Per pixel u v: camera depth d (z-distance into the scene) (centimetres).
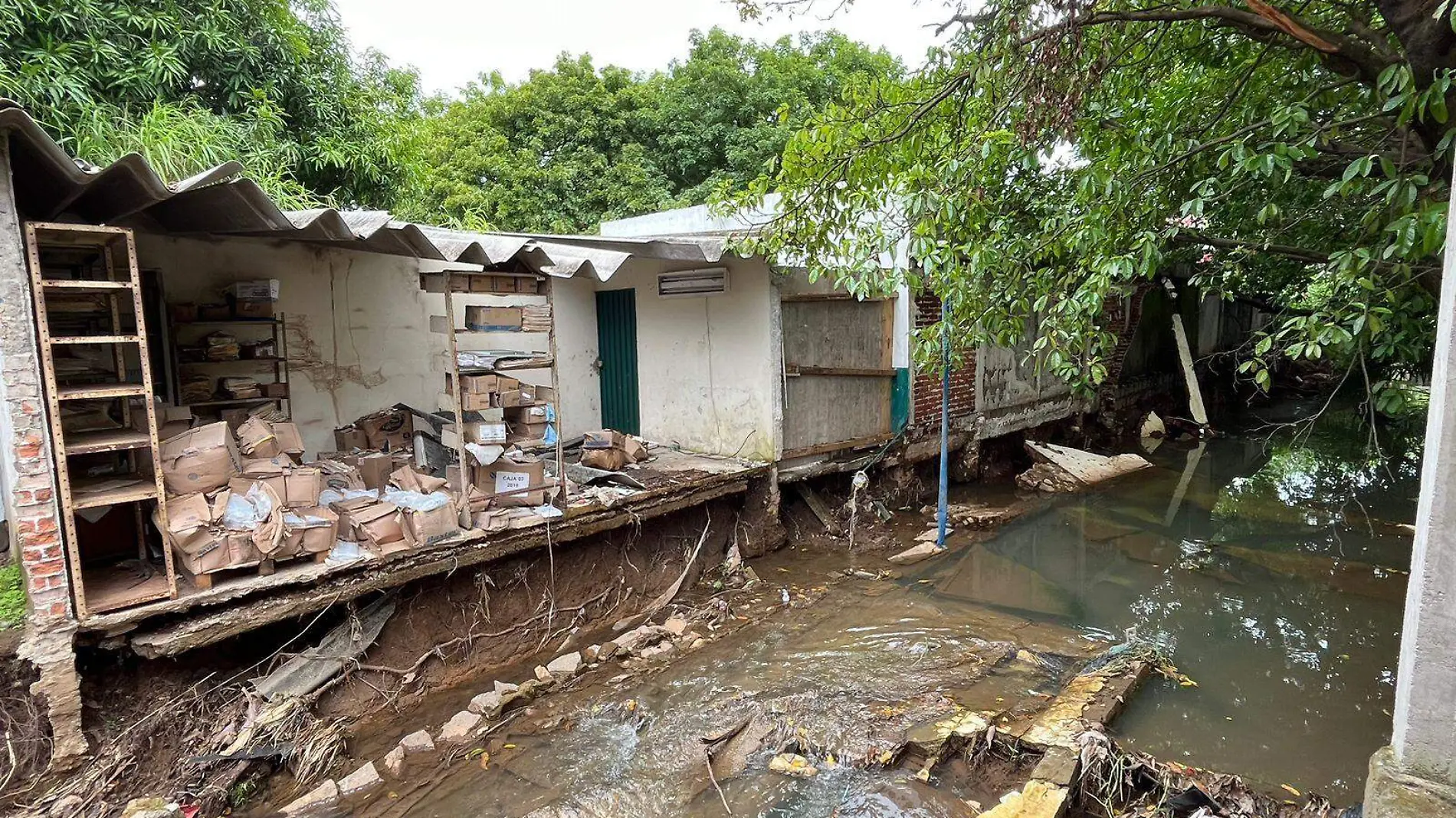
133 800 323
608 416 865
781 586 611
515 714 417
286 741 366
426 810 338
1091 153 492
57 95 604
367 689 417
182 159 608
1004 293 459
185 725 357
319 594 396
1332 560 641
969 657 460
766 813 327
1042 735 360
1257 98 432
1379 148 388
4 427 320
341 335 634
